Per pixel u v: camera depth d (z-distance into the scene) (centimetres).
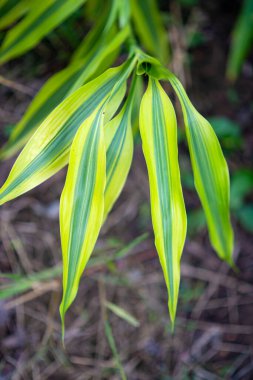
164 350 85
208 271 93
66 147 52
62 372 80
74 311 84
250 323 89
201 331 88
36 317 82
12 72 93
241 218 93
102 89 53
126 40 66
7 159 88
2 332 80
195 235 95
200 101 105
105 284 87
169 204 49
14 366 79
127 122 55
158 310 88
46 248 87
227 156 101
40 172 51
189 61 106
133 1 76
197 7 110
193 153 53
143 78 94
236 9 113
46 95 66
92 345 83
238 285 92
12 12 69
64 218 49
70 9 66
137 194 95
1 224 86
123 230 92
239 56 91
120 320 86
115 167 55
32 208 89
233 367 85
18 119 91
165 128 50
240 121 105
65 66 97
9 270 83
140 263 90
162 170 49
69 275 48
